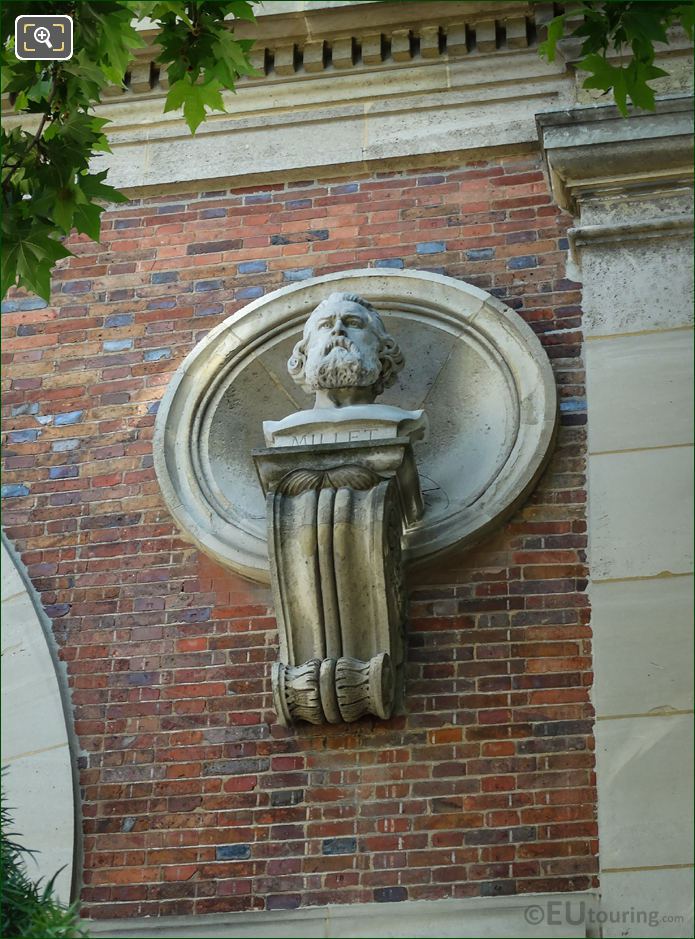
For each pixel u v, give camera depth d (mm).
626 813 9555
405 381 11680
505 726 10055
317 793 10031
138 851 10031
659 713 9836
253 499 11305
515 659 10273
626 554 10375
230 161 12727
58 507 11422
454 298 11719
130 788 10258
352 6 12852
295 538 10133
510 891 9523
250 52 13023
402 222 12266
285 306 11875
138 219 12641
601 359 11164
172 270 12344
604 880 9359
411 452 10391
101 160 12859
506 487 10750
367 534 10062
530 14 12797
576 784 9797
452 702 10195
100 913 9844
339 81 12922
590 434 10859
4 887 8242
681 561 10305
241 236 12414
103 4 10422
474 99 12695
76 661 10773
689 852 9391
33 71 10570
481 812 9797
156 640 10766
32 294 12383
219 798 10125
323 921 9453
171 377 11820
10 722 10516
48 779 10289
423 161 12508
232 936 9492
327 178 12602
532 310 11664
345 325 10977
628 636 10125
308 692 10039
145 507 11328
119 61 10609
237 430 11656
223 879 9852
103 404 11828
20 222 10445
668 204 11773
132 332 12117
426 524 10750
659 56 12445
